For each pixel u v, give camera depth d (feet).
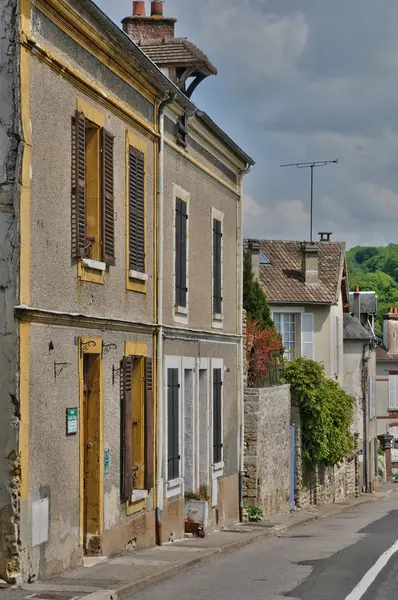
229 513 115.44
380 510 170.30
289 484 146.72
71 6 65.31
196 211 101.45
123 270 78.28
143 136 83.87
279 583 66.85
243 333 124.36
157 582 66.59
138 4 105.19
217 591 62.90
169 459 91.20
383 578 69.21
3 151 59.00
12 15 58.90
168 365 90.74
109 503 74.18
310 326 197.57
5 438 58.65
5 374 58.65
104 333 73.41
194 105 93.71
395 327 340.59
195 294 101.09
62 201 65.10
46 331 62.49
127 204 79.10
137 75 80.48
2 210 58.90
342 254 208.54
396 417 328.70
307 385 154.71
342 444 168.35
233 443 117.29
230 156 113.91
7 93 59.06
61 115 65.05
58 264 64.44
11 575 58.23
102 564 70.23
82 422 68.64
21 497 58.65
